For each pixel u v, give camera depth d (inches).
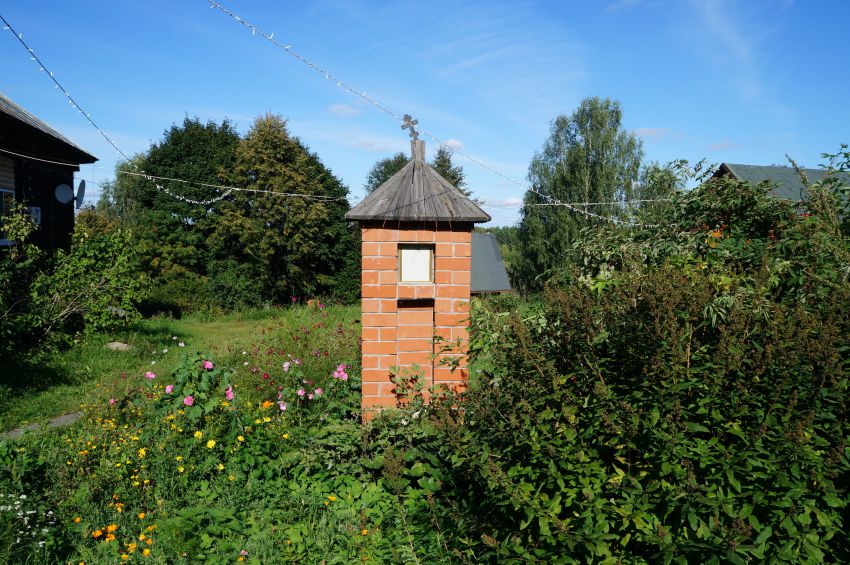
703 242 181.2
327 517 166.7
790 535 102.3
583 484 115.6
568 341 137.9
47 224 617.3
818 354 111.1
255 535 156.3
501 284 1002.7
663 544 101.5
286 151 1210.6
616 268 191.2
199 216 1310.3
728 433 116.5
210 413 222.5
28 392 318.7
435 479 173.3
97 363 402.6
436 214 200.8
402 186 208.5
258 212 1169.4
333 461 190.9
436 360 207.0
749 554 102.4
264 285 1155.9
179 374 230.5
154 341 526.0
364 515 158.4
